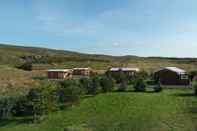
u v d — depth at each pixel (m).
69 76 101.19
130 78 75.69
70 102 46.03
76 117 38.06
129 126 33.41
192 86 67.81
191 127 32.19
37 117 37.59
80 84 54.94
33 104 38.56
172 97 51.72
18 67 140.12
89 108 43.28
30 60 187.00
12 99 40.03
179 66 146.88
